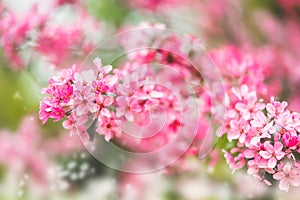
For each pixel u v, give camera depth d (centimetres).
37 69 198
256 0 233
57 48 196
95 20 205
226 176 192
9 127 212
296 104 210
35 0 198
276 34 231
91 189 204
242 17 229
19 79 207
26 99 211
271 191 189
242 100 151
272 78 211
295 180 145
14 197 208
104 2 212
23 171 209
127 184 203
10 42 196
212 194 194
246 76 172
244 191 192
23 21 197
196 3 222
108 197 204
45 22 197
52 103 146
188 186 195
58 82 147
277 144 143
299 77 212
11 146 210
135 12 217
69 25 199
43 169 207
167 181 199
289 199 187
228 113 153
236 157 147
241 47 224
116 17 213
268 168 145
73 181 205
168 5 219
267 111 150
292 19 233
